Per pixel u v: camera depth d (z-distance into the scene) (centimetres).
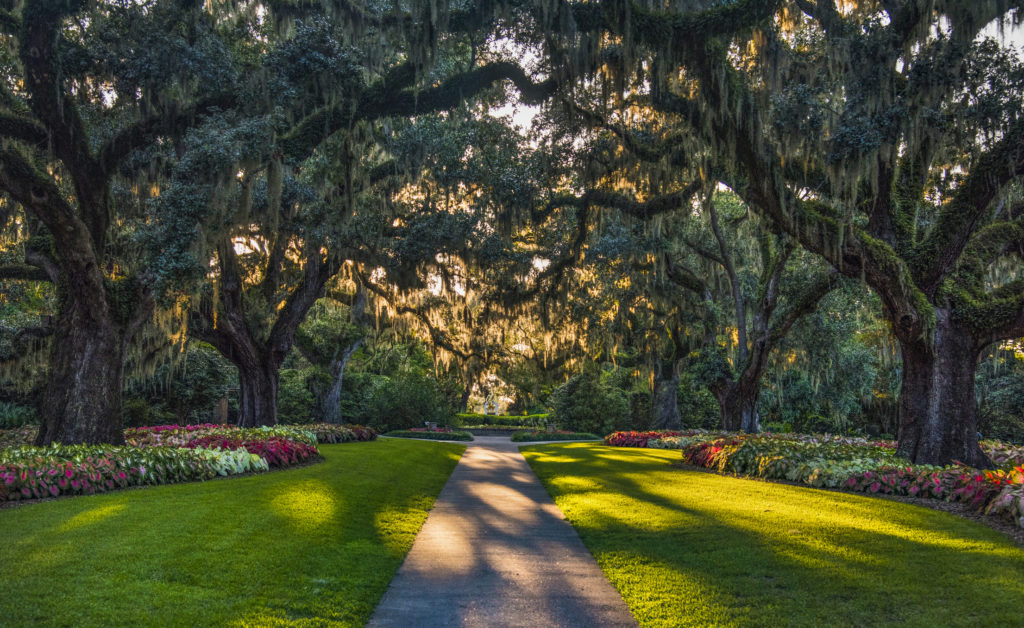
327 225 1628
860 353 2961
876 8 1263
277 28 1400
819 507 932
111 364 1266
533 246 2294
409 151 1612
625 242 2066
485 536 836
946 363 1248
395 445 2297
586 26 1216
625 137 1647
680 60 1207
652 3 1241
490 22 1313
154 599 502
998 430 2986
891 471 1105
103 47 1205
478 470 1742
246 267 2070
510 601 560
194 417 2988
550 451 2428
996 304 1222
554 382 3259
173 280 1161
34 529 680
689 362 2728
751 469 1381
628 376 3544
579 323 2553
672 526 834
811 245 1238
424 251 1736
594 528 869
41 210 1121
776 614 508
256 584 559
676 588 585
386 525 876
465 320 2342
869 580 575
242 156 1204
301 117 1389
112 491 957
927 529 770
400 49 1606
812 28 1470
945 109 1205
